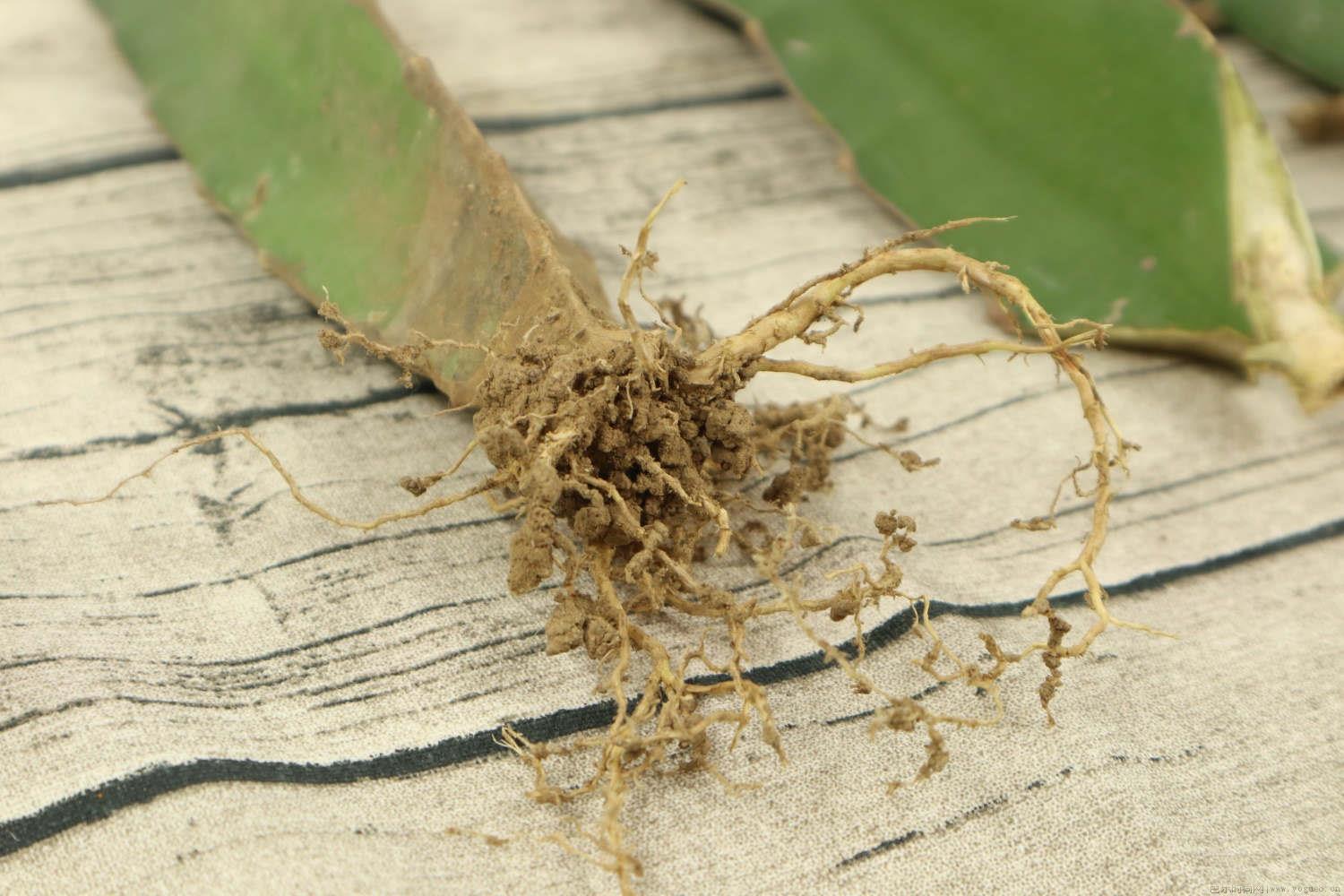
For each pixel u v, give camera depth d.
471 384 0.68
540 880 0.65
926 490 0.71
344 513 0.69
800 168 0.78
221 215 0.75
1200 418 0.73
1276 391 0.74
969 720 0.66
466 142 0.70
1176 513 0.71
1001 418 0.72
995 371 0.73
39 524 0.68
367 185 0.71
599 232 0.75
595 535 0.67
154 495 0.69
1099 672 0.68
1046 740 0.67
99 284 0.73
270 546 0.68
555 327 0.68
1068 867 0.65
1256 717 0.68
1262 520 0.71
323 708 0.66
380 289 0.70
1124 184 0.73
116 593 0.68
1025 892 0.65
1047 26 0.75
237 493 0.69
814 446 0.70
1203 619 0.69
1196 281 0.72
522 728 0.66
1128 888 0.65
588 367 0.66
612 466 0.67
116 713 0.66
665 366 0.67
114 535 0.68
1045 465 0.72
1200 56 0.73
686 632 0.68
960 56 0.76
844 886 0.65
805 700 0.67
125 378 0.71
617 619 0.66
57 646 0.66
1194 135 0.73
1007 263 0.74
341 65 0.72
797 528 0.69
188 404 0.71
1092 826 0.66
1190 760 0.67
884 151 0.76
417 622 0.68
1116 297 0.73
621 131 0.79
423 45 0.81
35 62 0.80
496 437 0.66
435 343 0.68
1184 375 0.74
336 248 0.71
